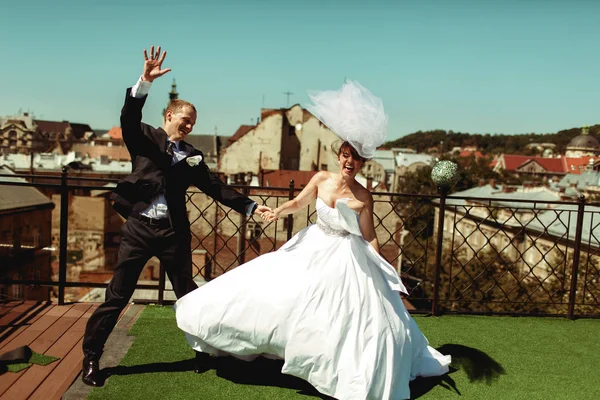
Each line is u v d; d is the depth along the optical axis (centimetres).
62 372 328
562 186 2939
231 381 329
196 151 336
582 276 1355
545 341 445
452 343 429
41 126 10712
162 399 301
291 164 3731
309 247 338
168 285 938
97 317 319
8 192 2205
